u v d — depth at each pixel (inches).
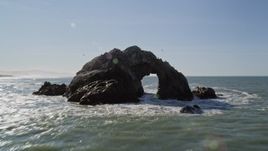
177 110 1204.5
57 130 791.1
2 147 623.2
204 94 1831.9
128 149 603.5
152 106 1332.4
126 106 1323.8
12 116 1040.8
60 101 1569.9
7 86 3543.3
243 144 642.2
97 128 816.3
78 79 1809.8
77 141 671.1
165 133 748.6
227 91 2482.8
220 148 605.3
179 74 1877.5
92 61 2005.4
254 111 1198.3
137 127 829.8
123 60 1849.2
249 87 3216.0
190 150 591.8
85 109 1224.2
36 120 954.1
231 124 884.0
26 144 645.9
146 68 1926.7
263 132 765.3
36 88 3043.8
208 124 880.3
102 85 1555.1
